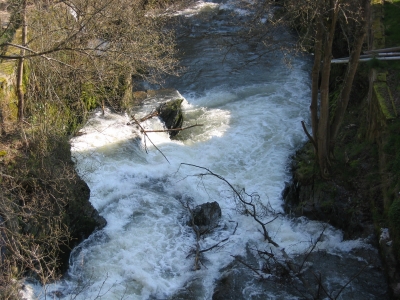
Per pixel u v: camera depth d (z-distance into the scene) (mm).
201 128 15984
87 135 14438
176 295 10234
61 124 13586
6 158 11008
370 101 12898
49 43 12609
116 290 10320
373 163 11875
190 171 13945
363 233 10906
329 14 10695
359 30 11102
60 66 12852
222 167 14227
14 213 9672
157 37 16688
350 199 11508
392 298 9477
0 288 9242
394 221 9961
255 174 13898
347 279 10094
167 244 11484
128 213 12305
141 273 10633
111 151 14039
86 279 10609
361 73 14570
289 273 10352
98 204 12359
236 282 10250
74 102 14320
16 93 12688
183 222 12117
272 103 17312
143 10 17266
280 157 14523
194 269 10750
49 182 10992
